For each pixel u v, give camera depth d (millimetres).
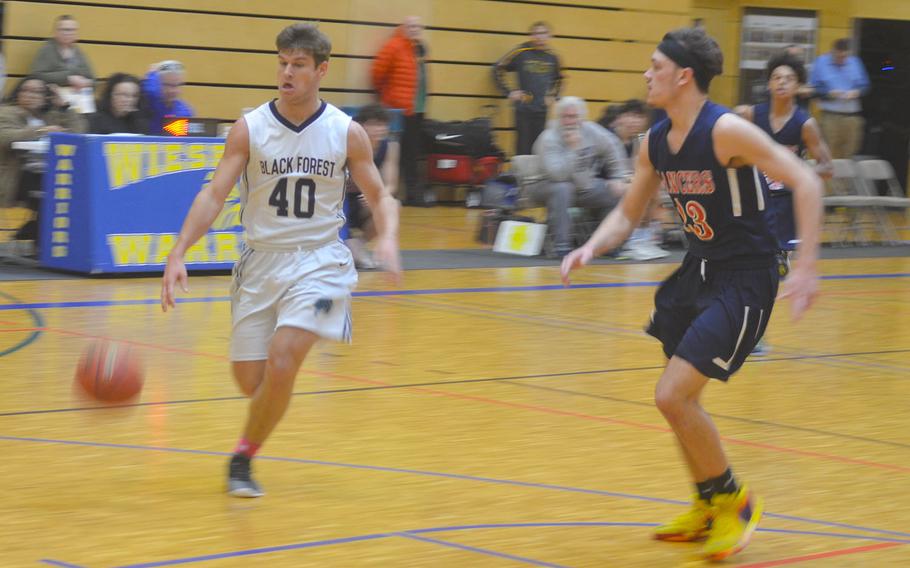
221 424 14023
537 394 16359
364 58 43500
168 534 10070
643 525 10852
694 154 9961
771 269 10227
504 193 34125
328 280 11289
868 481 12641
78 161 25203
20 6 37156
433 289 26125
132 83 27766
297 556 9602
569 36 47906
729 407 16109
